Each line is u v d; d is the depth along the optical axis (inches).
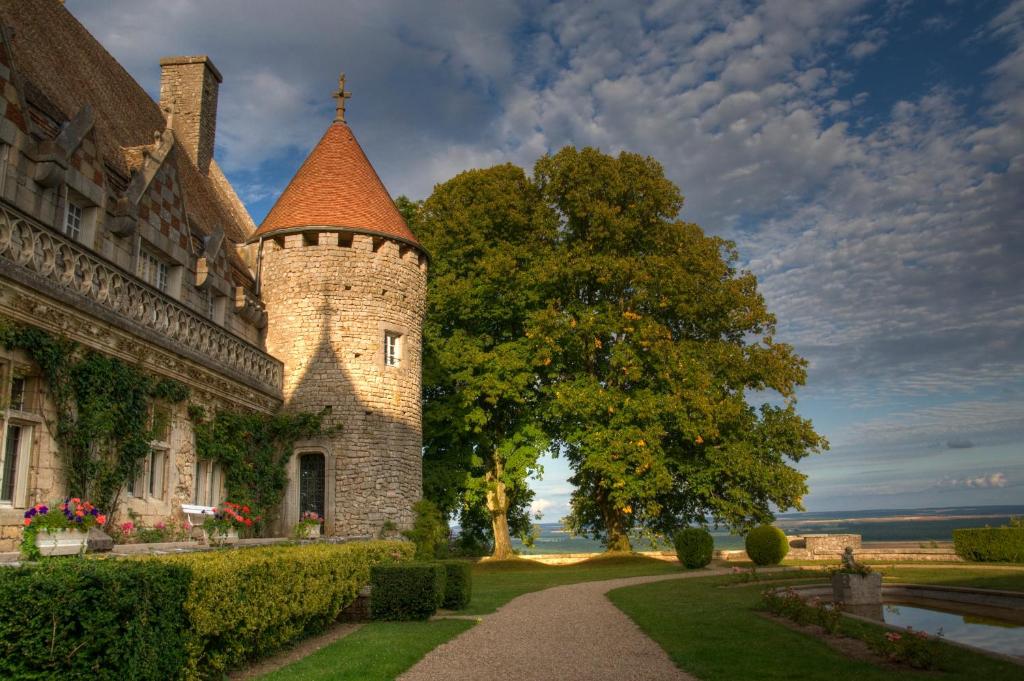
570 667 392.2
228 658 362.6
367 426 852.6
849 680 338.6
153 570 281.1
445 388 1257.4
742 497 1167.0
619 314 1168.8
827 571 856.9
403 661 399.9
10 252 423.2
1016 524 1063.6
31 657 244.1
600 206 1133.7
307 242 923.4
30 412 453.1
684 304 1155.9
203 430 677.3
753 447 1182.3
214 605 327.9
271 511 815.7
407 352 913.5
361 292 884.6
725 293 1202.0
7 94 505.0
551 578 952.9
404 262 931.3
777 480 1178.0
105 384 510.3
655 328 1126.4
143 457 561.6
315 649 447.2
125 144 770.8
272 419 831.7
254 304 861.2
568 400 1118.4
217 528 592.4
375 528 831.1
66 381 474.3
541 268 1131.9
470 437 1274.6
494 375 1159.0
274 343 876.6
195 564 323.3
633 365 1142.3
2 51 505.0
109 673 254.4
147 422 575.2
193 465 662.5
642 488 1128.2
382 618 570.6
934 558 1093.1
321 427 840.3
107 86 839.7
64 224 550.9
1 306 417.1
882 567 931.3
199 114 1076.5
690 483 1194.6
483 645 460.8
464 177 1252.5
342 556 530.0
